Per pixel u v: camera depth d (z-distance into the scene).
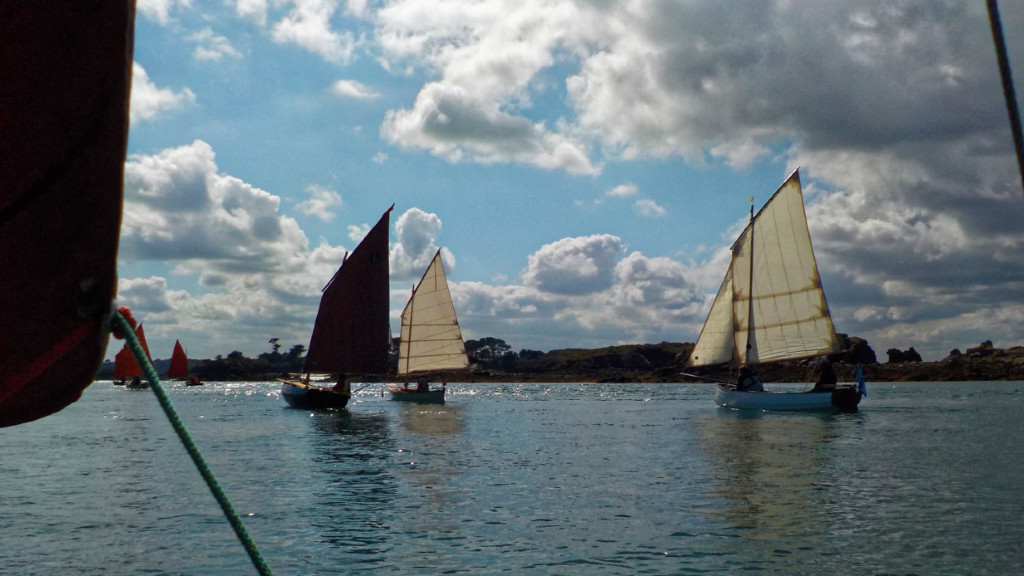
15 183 2.65
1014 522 15.98
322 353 56.78
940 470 23.47
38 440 35.66
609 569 12.90
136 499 19.36
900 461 25.61
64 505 18.58
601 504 18.30
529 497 19.30
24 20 2.58
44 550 14.22
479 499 19.08
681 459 26.73
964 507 17.59
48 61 2.62
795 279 50.16
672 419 47.34
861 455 27.36
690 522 16.25
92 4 2.61
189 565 13.20
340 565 13.18
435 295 66.00
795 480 21.69
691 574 12.59
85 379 2.92
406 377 67.69
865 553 13.70
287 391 61.38
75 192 2.71
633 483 21.42
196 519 16.81
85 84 2.65
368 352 56.56
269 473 23.73
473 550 14.10
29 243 2.70
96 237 2.76
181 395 108.12
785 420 45.06
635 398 87.88
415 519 16.70
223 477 22.97
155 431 40.72
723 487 20.58
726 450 29.36
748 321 52.62
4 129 2.62
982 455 27.17
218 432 39.31
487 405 69.31
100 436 37.72
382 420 48.28
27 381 2.83
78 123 2.67
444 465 25.52
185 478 22.73
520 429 40.56
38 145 2.65
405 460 26.95
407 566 13.09
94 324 2.83
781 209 50.19
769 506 17.88
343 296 56.44
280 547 14.38
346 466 25.33
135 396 99.50
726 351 54.00
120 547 14.38
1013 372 138.38
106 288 2.81
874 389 101.38
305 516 17.06
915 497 18.89
